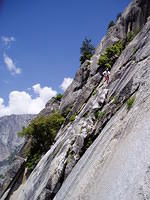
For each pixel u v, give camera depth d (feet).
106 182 29.60
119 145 35.53
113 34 136.26
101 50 138.00
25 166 134.31
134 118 37.45
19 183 130.11
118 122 43.83
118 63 92.89
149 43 58.08
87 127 69.62
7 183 138.41
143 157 25.54
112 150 37.06
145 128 30.42
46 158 90.68
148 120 31.63
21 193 103.55
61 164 68.28
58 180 66.44
